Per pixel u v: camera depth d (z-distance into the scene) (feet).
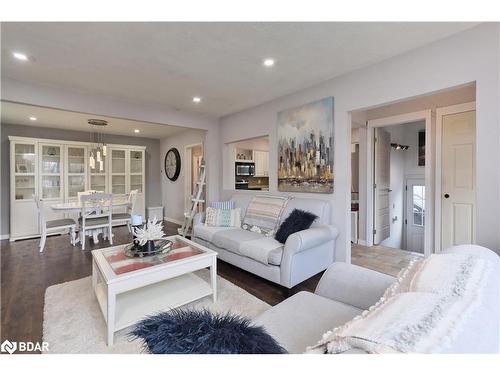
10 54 7.44
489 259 3.18
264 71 8.76
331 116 9.42
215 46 7.09
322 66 8.37
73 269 9.93
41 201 12.24
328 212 9.36
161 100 11.84
